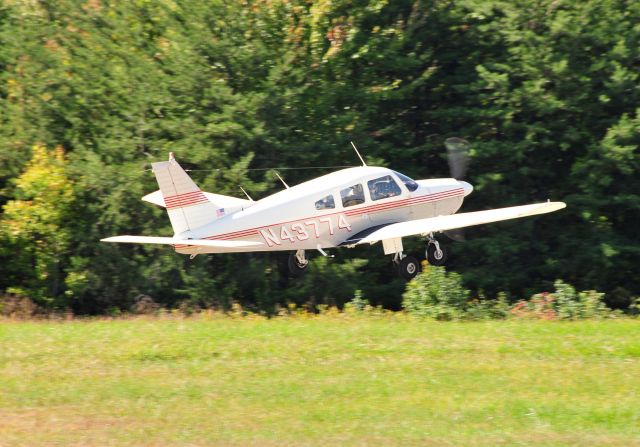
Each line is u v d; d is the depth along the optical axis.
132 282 86.56
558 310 65.12
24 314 79.94
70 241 84.94
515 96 89.31
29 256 82.38
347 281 88.94
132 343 45.41
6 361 42.53
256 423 34.00
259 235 60.00
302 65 88.50
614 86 87.94
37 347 44.84
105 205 83.94
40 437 32.34
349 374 40.53
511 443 31.89
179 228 58.12
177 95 87.56
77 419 34.41
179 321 57.59
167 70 90.00
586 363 42.69
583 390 38.41
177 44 87.12
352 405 36.19
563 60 87.88
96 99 89.06
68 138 88.69
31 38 89.94
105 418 34.53
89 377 40.03
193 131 84.69
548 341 45.97
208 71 86.56
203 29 86.44
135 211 85.31
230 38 86.88
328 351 44.19
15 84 89.25
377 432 33.03
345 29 87.06
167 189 57.59
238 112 84.81
